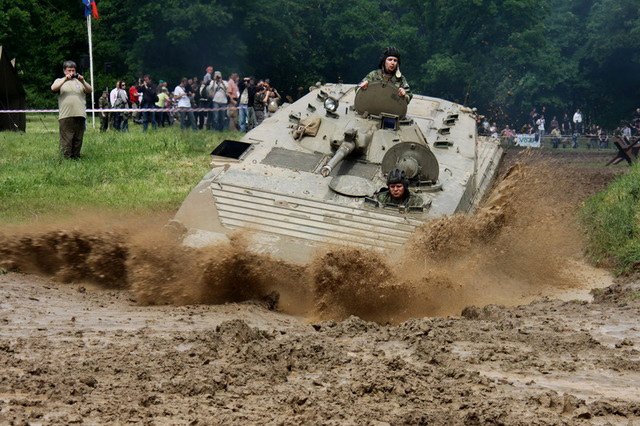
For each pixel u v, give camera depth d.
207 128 46.03
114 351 12.81
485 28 79.56
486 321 15.96
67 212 23.61
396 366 12.55
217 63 76.25
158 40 75.62
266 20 76.44
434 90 78.25
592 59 94.94
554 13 100.31
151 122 47.03
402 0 80.25
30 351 12.72
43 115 73.69
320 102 23.44
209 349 12.94
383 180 19.95
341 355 12.95
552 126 81.50
